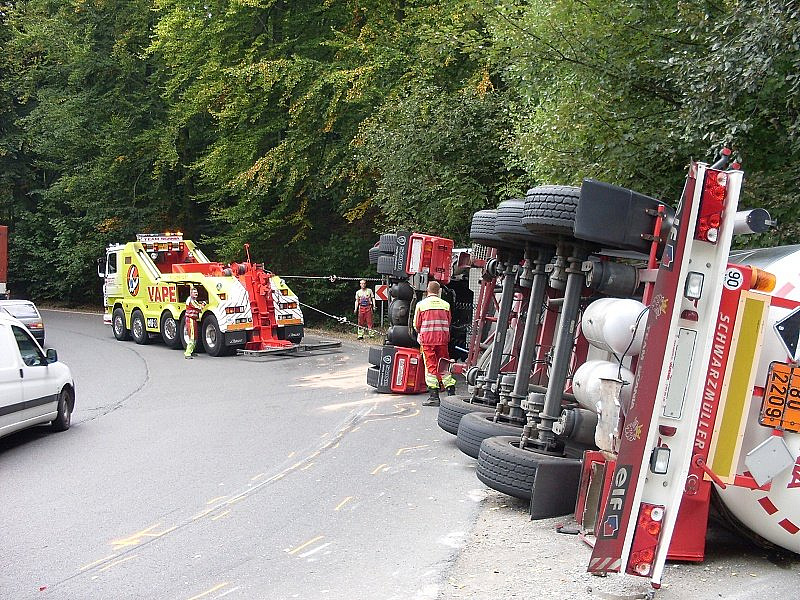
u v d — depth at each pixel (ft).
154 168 114.73
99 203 119.44
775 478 17.92
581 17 36.01
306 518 23.71
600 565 16.31
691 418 16.65
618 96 35.73
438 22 75.05
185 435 36.17
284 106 92.79
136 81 122.11
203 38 96.12
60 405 37.14
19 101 134.21
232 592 18.01
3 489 27.37
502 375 30.42
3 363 32.50
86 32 120.16
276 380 53.36
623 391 19.54
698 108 29.58
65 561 20.27
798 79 27.12
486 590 17.56
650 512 16.49
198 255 80.33
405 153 67.77
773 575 18.12
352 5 89.56
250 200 93.86
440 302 43.21
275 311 68.64
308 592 17.87
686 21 31.14
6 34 132.36
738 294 17.33
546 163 38.86
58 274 132.57
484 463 24.06
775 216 30.60
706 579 17.81
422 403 44.39
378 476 28.63
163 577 19.06
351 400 45.52
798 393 17.69
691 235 16.35
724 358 17.33
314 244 98.27
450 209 65.87
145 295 75.51
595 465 21.04
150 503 25.53
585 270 22.27
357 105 85.51
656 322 16.44
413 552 20.39
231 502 25.54
